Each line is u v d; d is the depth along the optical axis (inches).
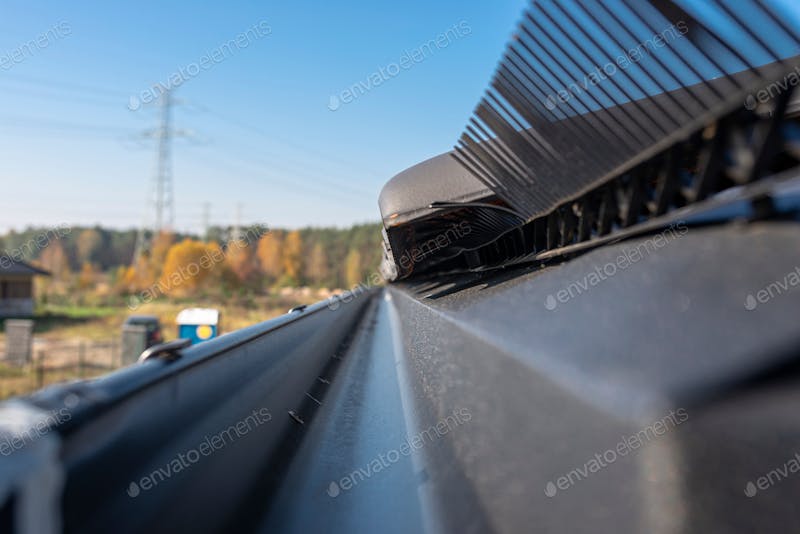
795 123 114.9
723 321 69.9
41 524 53.2
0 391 762.8
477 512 106.3
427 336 215.5
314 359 290.7
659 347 70.2
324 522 126.2
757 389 60.5
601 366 71.0
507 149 197.3
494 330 111.2
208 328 463.2
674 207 138.0
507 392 94.0
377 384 302.2
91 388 75.9
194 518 93.4
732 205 104.7
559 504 73.6
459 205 274.8
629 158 140.3
